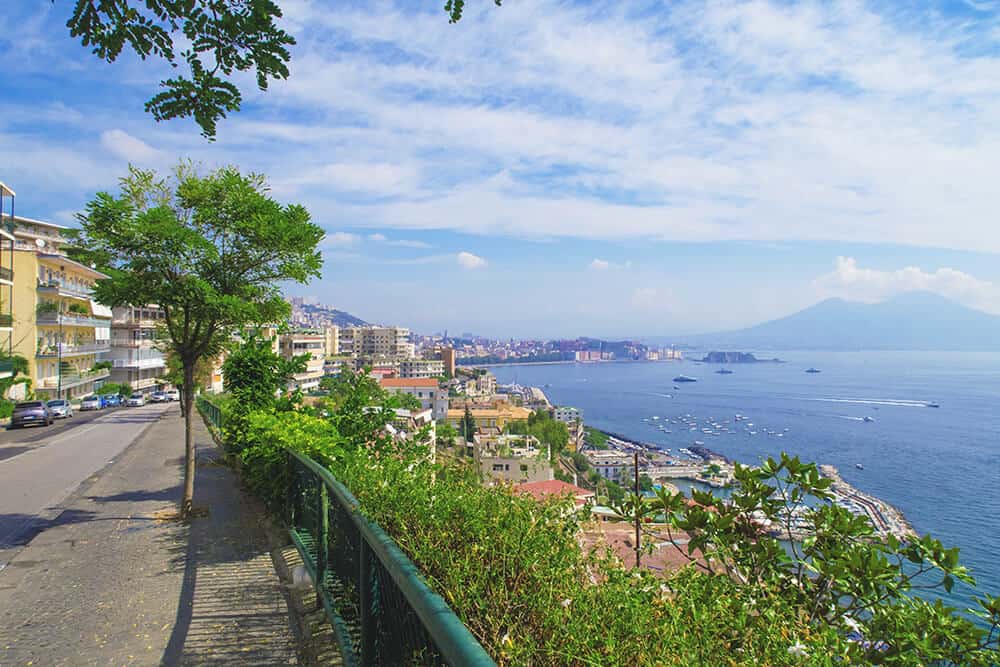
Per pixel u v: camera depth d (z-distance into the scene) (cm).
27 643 406
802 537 297
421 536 291
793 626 221
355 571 322
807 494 306
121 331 6203
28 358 4047
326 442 626
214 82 334
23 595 502
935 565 263
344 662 320
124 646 398
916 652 235
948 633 234
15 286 4044
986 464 9794
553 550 259
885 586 262
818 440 12862
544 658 206
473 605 242
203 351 850
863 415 17212
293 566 550
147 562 589
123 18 303
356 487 382
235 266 826
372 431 781
